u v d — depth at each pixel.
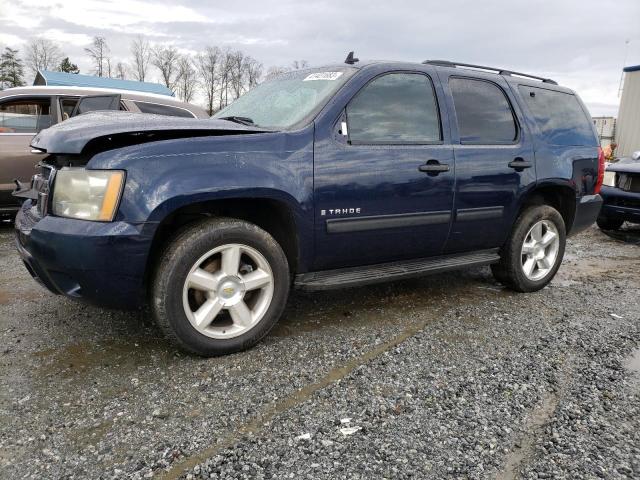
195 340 2.87
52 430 2.23
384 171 3.34
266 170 2.90
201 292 2.95
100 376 2.72
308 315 3.75
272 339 3.28
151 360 2.93
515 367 2.96
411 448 2.16
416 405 2.51
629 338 3.47
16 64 65.31
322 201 3.12
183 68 69.75
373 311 3.87
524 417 2.43
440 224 3.69
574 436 2.28
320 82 3.52
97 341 3.16
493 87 4.12
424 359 3.03
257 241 2.99
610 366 3.01
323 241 3.21
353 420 2.36
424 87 3.69
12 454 2.07
